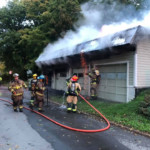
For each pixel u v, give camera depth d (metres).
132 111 5.74
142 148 3.50
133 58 7.06
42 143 3.69
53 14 13.81
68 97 6.53
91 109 6.59
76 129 4.50
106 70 8.74
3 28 20.12
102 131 4.46
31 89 6.93
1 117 5.74
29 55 16.14
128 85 7.26
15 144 3.63
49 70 14.46
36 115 6.07
